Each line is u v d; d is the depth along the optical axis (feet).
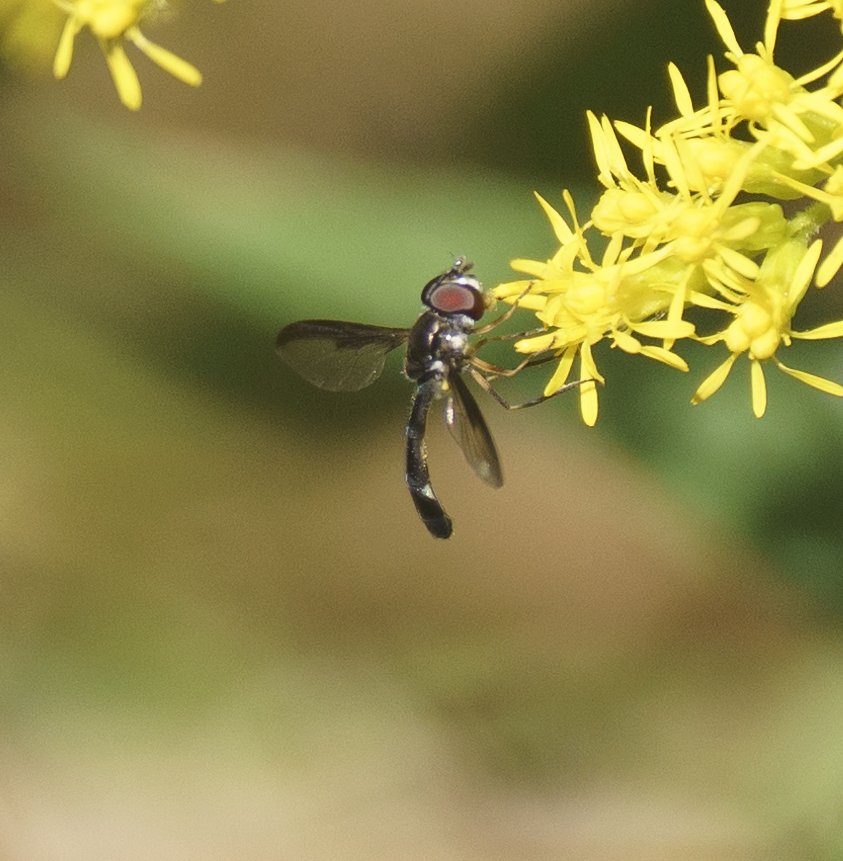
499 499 1.11
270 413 1.04
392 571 1.10
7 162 0.95
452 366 0.80
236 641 1.09
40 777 1.02
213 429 1.12
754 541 0.86
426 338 0.80
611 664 1.03
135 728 1.05
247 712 1.06
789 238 0.77
